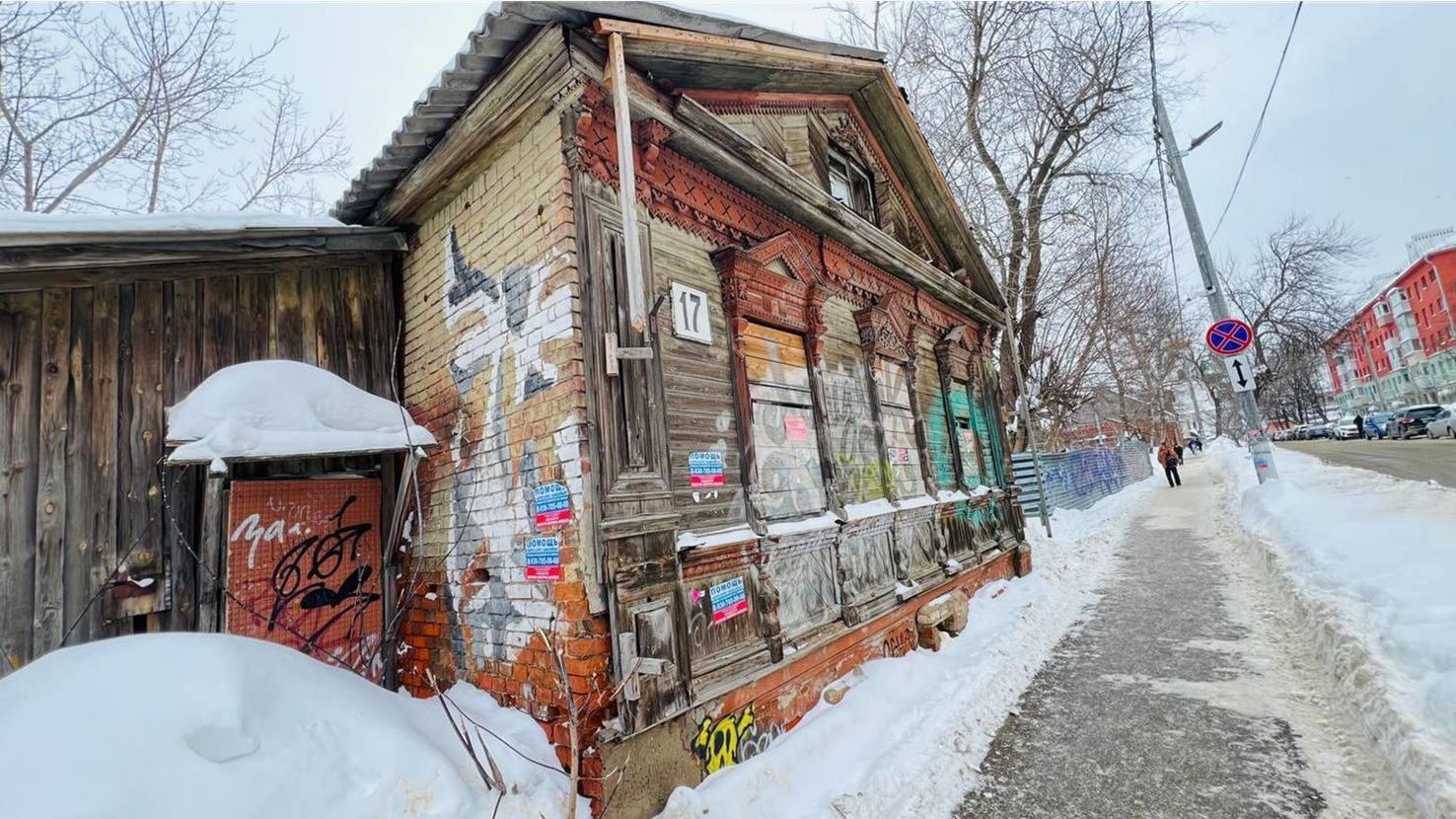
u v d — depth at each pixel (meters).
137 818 1.80
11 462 3.24
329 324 4.52
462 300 4.21
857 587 5.21
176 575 3.65
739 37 4.30
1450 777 2.69
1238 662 5.02
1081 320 17.64
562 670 2.73
